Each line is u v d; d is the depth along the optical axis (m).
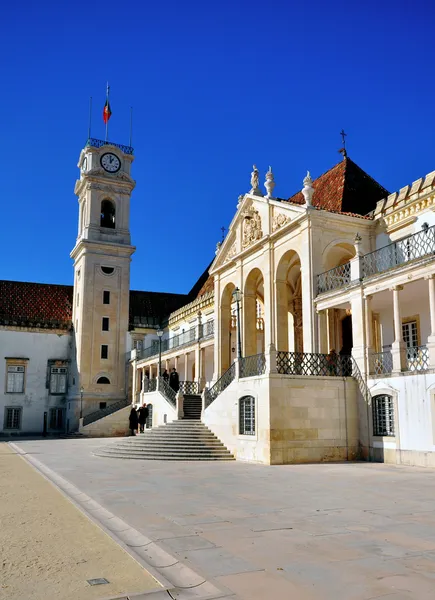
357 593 5.86
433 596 5.77
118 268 53.75
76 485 14.55
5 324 52.25
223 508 10.93
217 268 34.53
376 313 26.12
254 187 31.08
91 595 5.79
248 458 21.86
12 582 6.23
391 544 7.93
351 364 22.52
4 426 50.56
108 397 50.88
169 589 5.98
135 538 8.48
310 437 21.00
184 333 42.66
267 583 6.21
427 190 23.61
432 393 18.53
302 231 25.98
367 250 26.33
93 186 54.19
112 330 52.56
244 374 23.41
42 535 8.66
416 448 19.00
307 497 12.27
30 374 52.31
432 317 19.00
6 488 14.18
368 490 13.27
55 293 59.12
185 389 35.38
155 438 25.02
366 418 21.42
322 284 24.91
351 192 29.75
